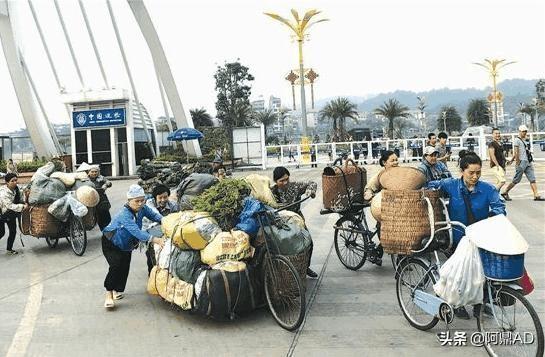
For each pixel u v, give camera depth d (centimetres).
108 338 481
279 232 512
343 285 619
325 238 924
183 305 501
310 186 619
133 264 791
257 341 455
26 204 895
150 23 2720
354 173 666
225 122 6122
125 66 2741
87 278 709
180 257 515
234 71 6103
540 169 1989
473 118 9288
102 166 2741
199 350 442
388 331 464
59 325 521
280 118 9912
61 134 3634
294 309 507
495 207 437
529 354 381
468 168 436
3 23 2878
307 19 3138
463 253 385
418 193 450
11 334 502
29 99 3062
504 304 386
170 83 2903
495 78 5531
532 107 8612
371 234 664
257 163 2789
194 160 2734
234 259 493
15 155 3247
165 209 667
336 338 454
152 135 3088
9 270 779
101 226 965
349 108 6831
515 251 359
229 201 516
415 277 471
